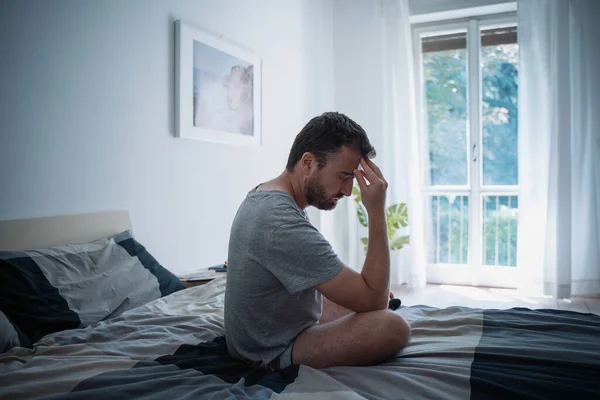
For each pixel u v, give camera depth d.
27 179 1.61
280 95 3.34
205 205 2.55
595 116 3.33
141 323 1.33
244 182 2.90
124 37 2.00
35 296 1.32
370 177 1.09
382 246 1.04
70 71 1.76
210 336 1.27
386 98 3.85
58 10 1.71
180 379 0.92
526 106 3.45
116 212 1.94
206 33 2.50
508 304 3.23
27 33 1.60
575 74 3.35
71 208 1.77
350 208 3.99
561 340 1.12
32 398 0.83
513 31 3.81
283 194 1.05
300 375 0.96
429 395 0.85
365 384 0.91
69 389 0.86
